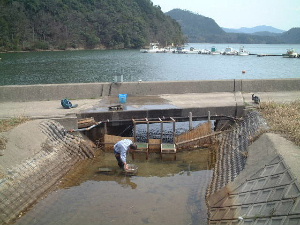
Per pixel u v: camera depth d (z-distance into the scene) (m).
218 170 10.76
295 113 12.32
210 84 17.14
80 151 11.89
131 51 112.62
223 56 89.25
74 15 118.44
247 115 13.81
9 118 12.07
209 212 8.28
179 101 15.07
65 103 13.74
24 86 15.41
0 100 15.13
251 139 10.96
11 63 58.75
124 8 139.00
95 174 10.75
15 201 8.28
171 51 106.94
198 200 9.05
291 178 7.14
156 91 16.75
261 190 7.55
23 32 101.81
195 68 54.62
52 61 64.62
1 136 9.98
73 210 8.48
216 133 13.40
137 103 14.70
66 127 12.47
